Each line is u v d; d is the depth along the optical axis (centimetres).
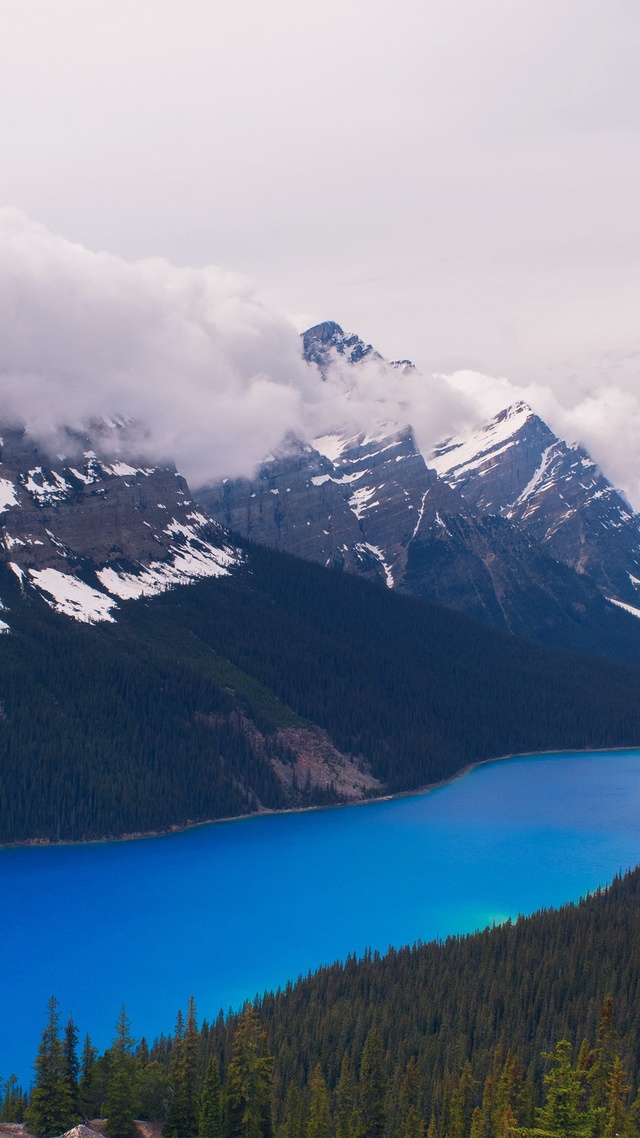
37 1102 18812
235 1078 19050
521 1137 18000
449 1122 19650
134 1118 19338
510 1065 19962
